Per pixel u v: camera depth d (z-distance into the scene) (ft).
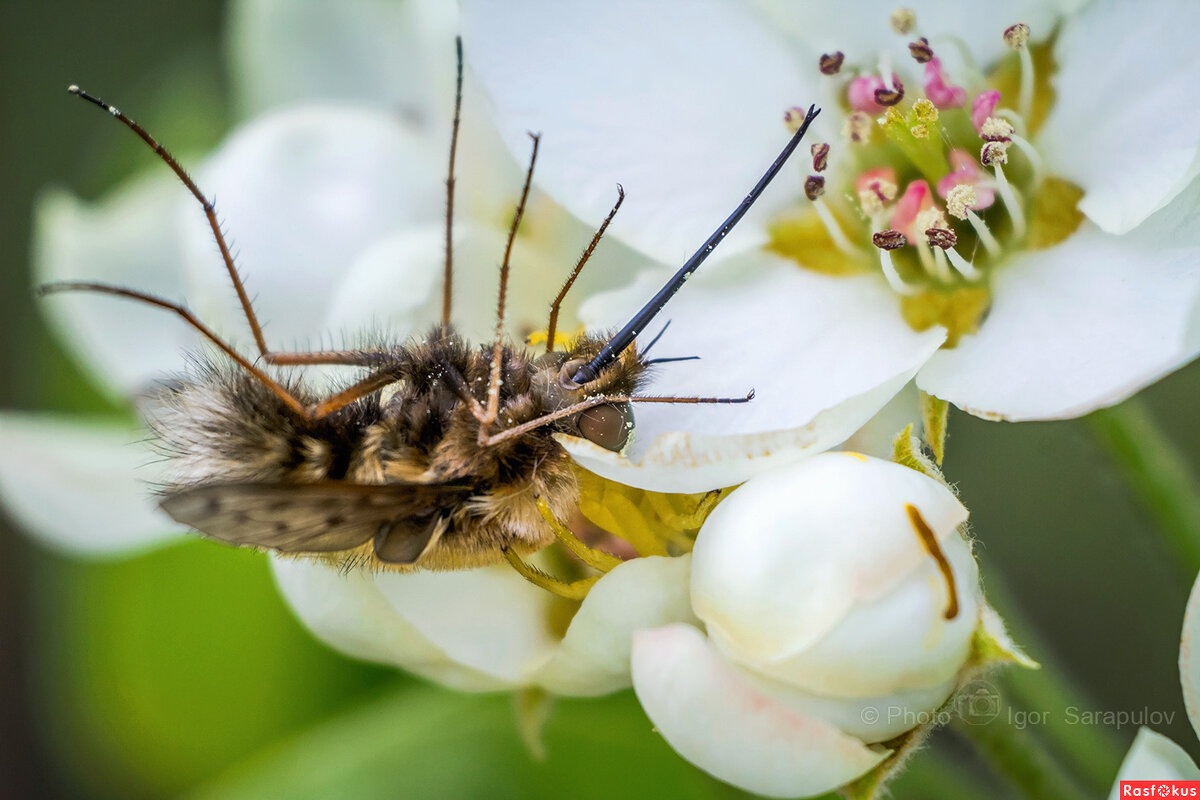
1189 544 0.30
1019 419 0.28
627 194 0.30
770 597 0.28
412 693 0.34
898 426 0.29
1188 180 0.28
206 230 0.33
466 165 0.32
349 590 0.29
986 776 0.32
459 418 0.28
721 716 0.28
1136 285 0.29
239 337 0.33
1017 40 0.29
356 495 0.28
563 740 0.33
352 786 0.33
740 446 0.28
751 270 0.30
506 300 0.31
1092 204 0.29
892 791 0.31
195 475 0.28
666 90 0.30
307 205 0.33
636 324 0.29
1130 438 0.31
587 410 0.28
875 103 0.30
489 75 0.30
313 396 0.29
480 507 0.28
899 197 0.30
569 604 0.30
